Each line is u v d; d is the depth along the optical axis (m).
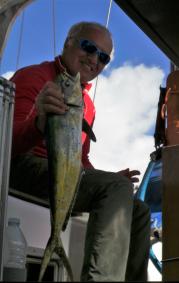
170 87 1.61
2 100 1.06
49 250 0.94
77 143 1.04
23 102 1.32
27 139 1.16
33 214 1.34
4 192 1.05
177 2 1.36
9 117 1.08
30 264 1.31
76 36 1.53
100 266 1.04
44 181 1.30
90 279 1.03
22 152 1.22
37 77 1.39
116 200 1.14
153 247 1.58
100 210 1.12
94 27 1.54
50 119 1.03
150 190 1.63
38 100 1.05
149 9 1.41
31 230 1.32
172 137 1.57
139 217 1.31
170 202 1.42
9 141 1.07
